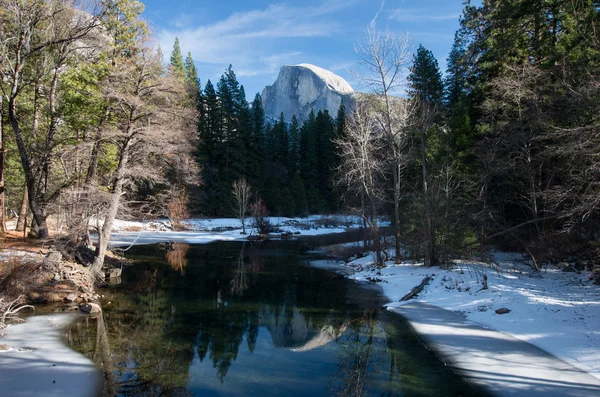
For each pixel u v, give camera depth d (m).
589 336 7.71
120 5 15.05
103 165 19.00
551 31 18.44
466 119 21.36
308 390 6.52
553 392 5.95
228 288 15.32
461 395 6.20
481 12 21.78
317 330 10.00
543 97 15.38
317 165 63.66
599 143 11.06
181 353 8.27
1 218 19.00
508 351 7.75
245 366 7.62
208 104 50.44
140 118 15.11
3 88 17.36
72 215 16.33
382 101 18.28
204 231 39.31
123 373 7.11
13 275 11.30
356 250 25.55
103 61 15.91
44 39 17.73
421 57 28.42
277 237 37.31
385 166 20.44
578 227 15.16
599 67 11.98
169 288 14.99
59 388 6.29
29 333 9.01
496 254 19.58
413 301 12.63
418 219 18.41
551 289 11.67
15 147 21.27
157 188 35.88
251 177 52.59
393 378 6.94
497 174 17.78
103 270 16.56
